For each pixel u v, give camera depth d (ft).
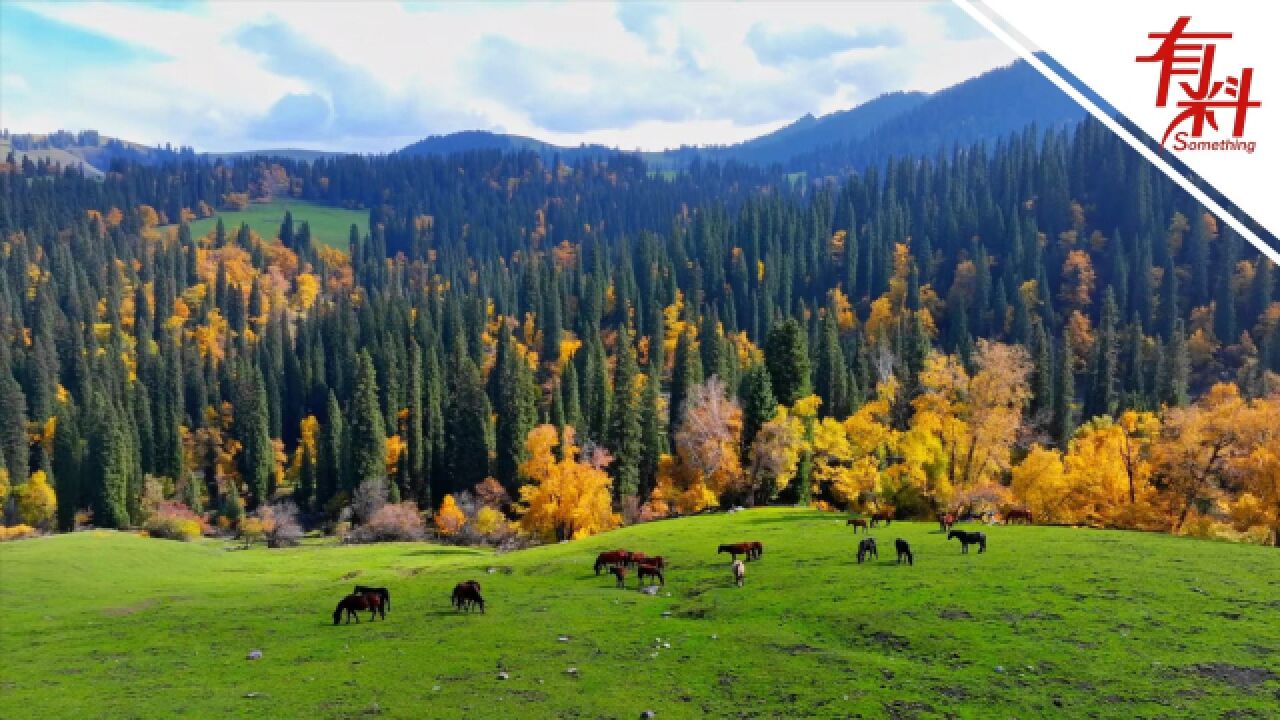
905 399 306.55
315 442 486.38
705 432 276.41
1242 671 83.25
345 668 102.58
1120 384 515.09
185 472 471.62
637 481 336.29
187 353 607.78
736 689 87.10
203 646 119.85
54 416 477.77
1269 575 117.39
